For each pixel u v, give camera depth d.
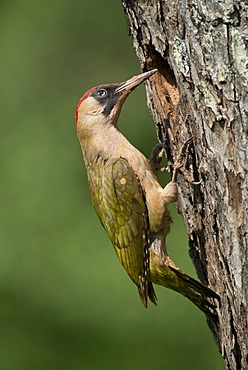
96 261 15.39
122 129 17.38
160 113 9.45
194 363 14.77
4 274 15.72
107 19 18.56
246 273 8.02
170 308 14.84
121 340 14.98
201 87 8.03
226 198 8.03
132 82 9.96
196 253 9.32
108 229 9.85
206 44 7.87
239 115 7.75
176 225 15.18
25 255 15.75
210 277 9.03
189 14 8.02
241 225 7.93
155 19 8.70
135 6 8.98
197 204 8.93
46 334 15.54
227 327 8.69
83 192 16.28
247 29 7.64
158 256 9.51
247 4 7.62
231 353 8.69
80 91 18.16
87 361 15.23
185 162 9.02
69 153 16.77
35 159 16.67
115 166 9.75
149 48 9.26
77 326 15.28
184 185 9.23
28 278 15.60
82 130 10.08
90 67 18.31
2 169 16.56
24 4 18.58
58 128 17.28
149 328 14.88
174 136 9.31
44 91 18.02
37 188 16.28
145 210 9.61
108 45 18.41
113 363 14.97
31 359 15.60
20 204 16.12
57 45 18.34
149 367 14.88
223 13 7.69
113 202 9.73
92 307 15.17
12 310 15.65
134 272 9.69
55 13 18.55
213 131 8.01
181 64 8.29
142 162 9.76
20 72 18.12
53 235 15.81
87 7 18.62
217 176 8.10
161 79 9.45
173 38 8.38
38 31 18.41
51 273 15.55
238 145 7.81
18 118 17.52
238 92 7.72
